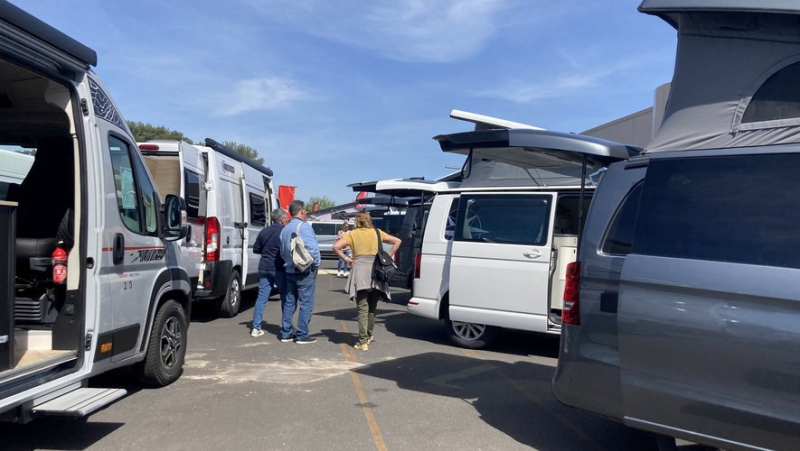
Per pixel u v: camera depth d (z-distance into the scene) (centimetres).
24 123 524
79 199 448
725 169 367
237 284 1029
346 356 738
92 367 454
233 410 524
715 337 339
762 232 341
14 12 360
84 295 447
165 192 829
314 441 454
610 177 420
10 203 397
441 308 807
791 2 352
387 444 451
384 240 786
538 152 584
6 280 398
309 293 802
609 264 393
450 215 820
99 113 476
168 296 611
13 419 392
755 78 374
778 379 318
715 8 372
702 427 343
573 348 406
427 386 609
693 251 360
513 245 733
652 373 362
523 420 511
